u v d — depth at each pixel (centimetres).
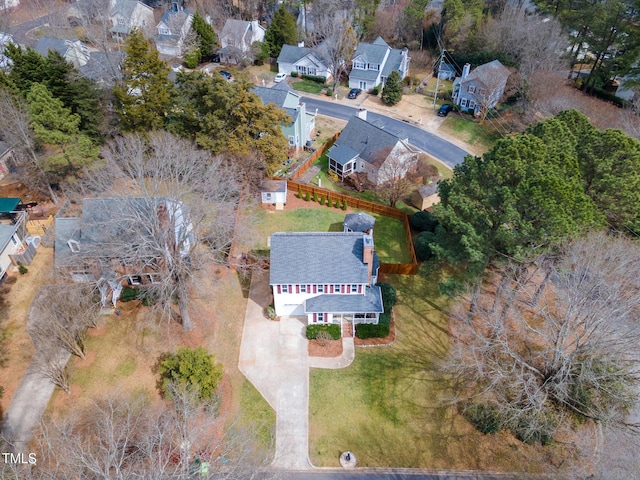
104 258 3556
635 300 2797
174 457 2773
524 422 3009
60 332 3103
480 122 7031
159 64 4881
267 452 2964
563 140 3597
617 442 2581
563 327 2838
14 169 5341
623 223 3369
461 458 3002
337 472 2905
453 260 3416
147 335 3600
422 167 5822
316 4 9162
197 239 3550
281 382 3369
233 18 9938
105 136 5047
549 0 8000
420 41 8988
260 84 8081
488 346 3034
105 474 2009
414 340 3706
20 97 4672
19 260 4103
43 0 10150
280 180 5159
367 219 4597
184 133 4959
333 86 8138
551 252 3139
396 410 3231
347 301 3669
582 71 8244
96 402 3128
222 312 3853
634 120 5903
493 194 3266
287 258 3631
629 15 6688
